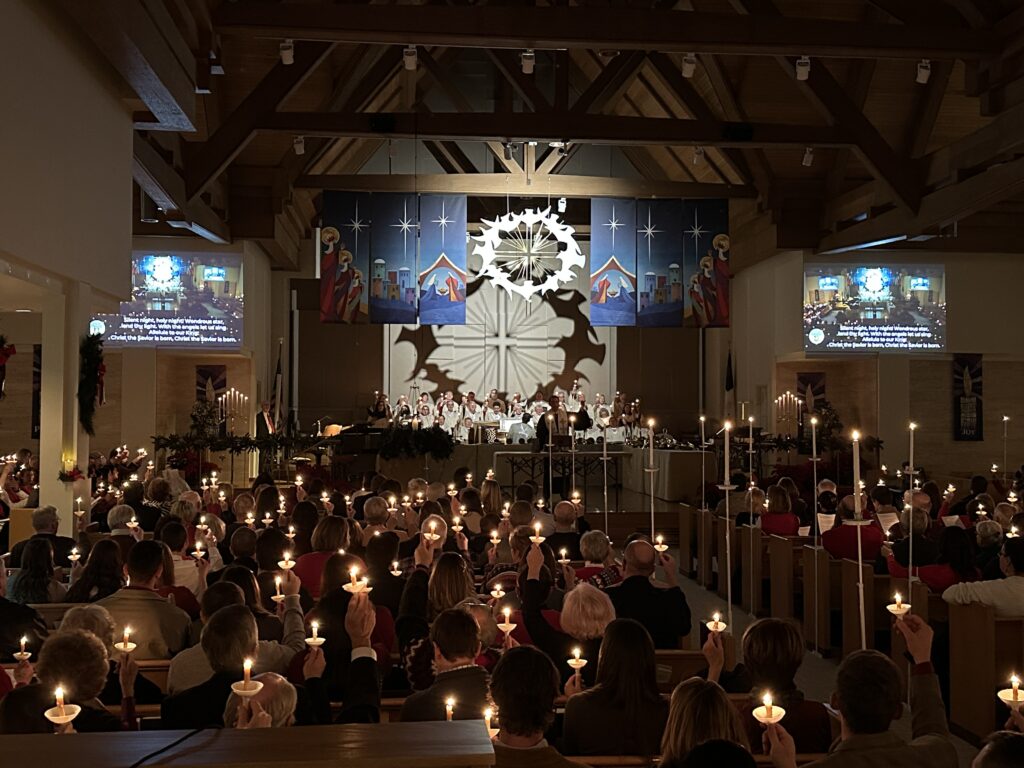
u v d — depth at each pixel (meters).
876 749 3.09
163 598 5.09
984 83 13.35
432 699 3.68
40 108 8.45
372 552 6.34
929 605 7.39
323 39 12.02
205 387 20.92
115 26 8.04
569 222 24.11
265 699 3.27
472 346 25.89
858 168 19.14
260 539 6.25
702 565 12.66
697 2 17.20
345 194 18.64
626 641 3.63
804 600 9.40
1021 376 21.16
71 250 9.38
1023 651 6.24
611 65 16.53
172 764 1.78
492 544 7.71
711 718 2.95
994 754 2.35
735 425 24.11
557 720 4.48
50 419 9.96
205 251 19.25
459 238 18.75
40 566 6.09
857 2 15.56
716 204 19.52
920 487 12.24
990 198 14.09
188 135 16.39
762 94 17.58
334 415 25.27
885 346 20.36
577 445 20.31
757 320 22.80
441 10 11.91
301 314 25.23
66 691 3.30
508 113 15.91
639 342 26.08
